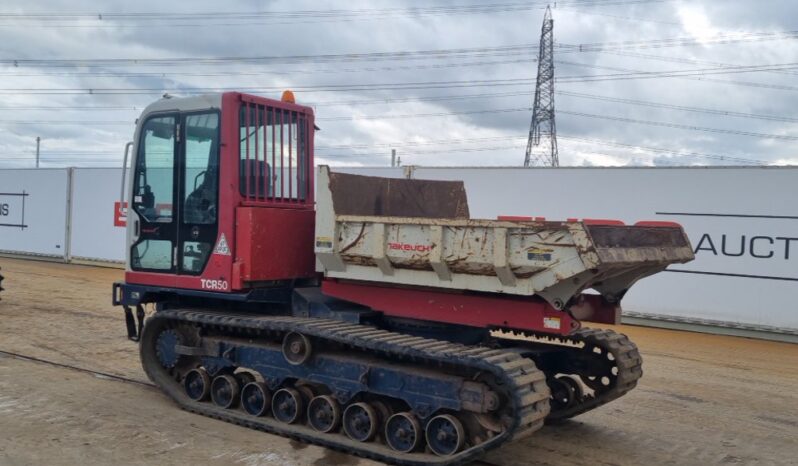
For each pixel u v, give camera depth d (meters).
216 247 6.49
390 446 5.68
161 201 7.02
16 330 10.57
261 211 6.40
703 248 12.72
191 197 6.73
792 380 9.28
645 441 6.45
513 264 5.09
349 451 5.69
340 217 5.95
